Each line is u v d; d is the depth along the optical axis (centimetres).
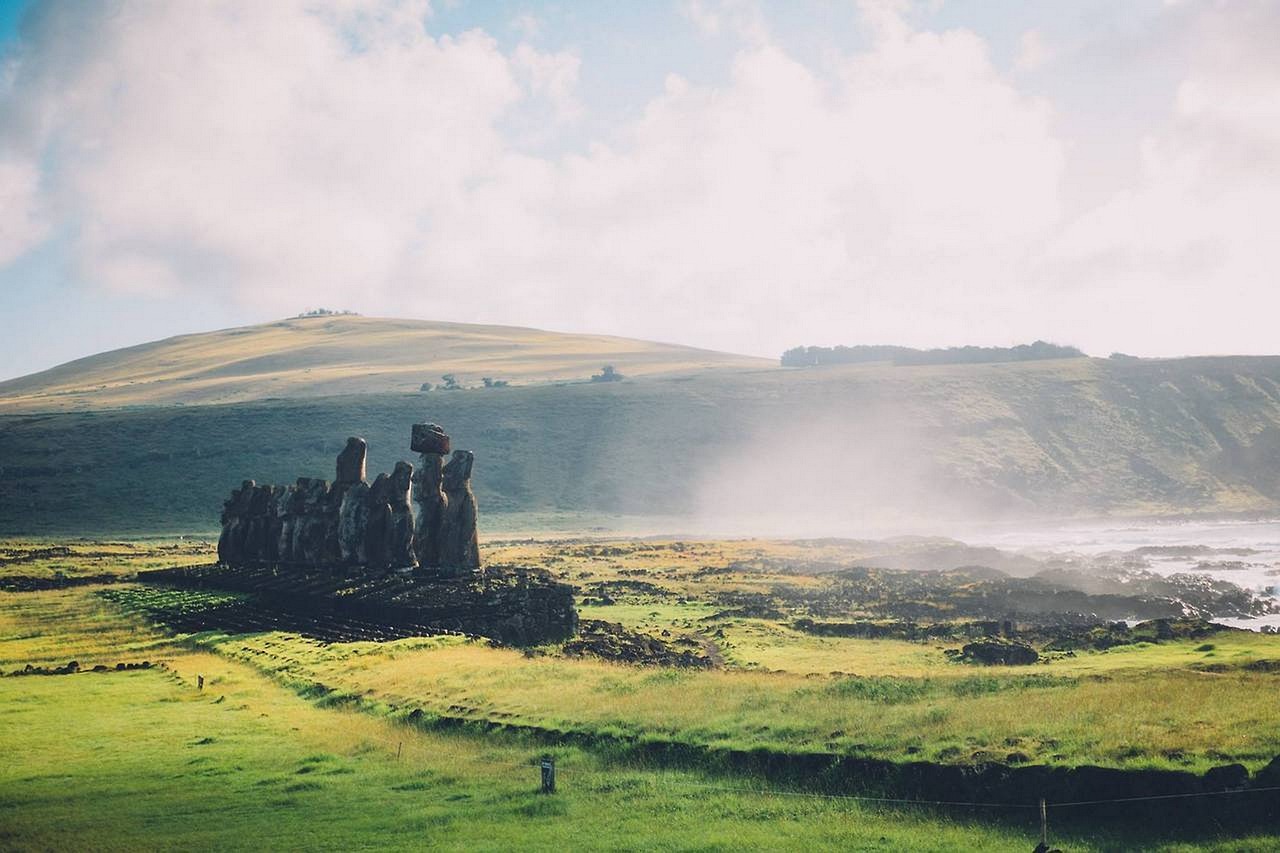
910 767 2441
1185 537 13988
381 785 2730
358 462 6669
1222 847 2031
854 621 5794
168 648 5200
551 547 12206
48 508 16912
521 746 2989
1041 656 4366
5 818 2503
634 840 2219
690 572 8875
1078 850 2066
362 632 4938
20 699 3912
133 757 3047
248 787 2736
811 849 2131
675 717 2973
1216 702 2627
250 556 7931
